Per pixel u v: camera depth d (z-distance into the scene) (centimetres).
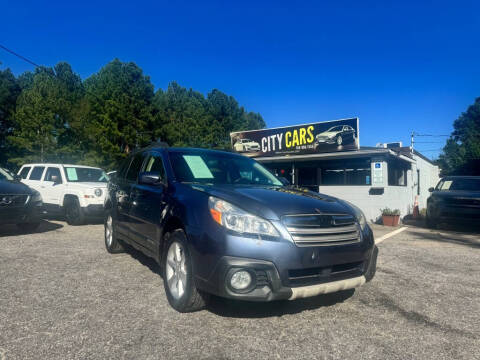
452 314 337
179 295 326
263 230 282
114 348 254
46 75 3362
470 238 839
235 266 273
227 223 286
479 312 343
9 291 375
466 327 307
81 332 279
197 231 298
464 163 3966
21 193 712
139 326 292
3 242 652
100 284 404
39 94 2762
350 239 316
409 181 1571
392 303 364
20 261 507
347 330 296
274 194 335
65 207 932
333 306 352
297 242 284
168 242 346
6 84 3706
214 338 274
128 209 480
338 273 308
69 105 2767
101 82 3656
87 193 868
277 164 1567
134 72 3244
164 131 3188
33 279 420
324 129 1438
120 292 377
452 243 756
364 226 342
